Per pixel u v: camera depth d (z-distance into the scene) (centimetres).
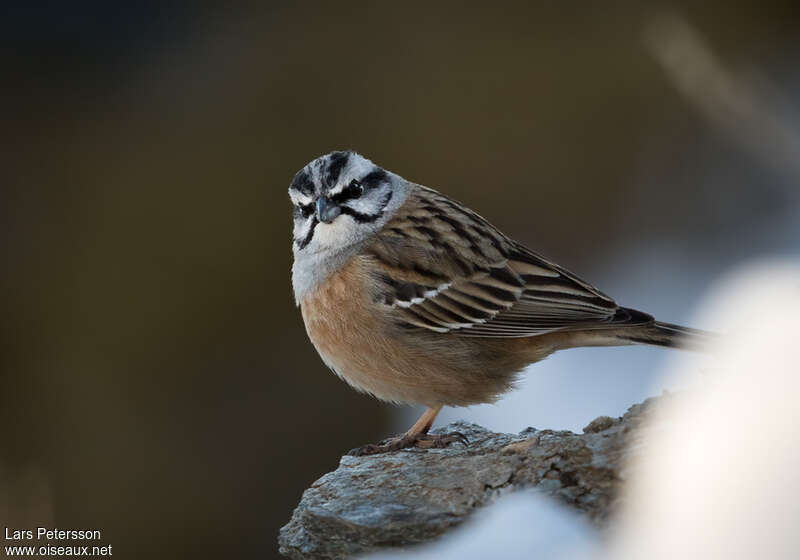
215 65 1582
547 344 849
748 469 468
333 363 877
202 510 1337
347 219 865
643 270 1410
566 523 555
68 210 1474
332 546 626
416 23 1590
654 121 1525
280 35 1591
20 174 1505
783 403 478
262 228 1446
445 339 845
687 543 471
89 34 1597
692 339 796
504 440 783
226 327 1405
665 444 546
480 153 1505
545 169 1495
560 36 1582
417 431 838
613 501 564
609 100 1534
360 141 1505
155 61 1597
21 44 1586
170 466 1351
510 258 863
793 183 1461
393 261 849
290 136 1505
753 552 450
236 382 1389
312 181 874
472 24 1594
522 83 1539
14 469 1344
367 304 844
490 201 1493
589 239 1472
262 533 1335
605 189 1495
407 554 599
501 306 842
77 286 1418
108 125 1545
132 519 1334
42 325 1405
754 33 1588
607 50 1566
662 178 1498
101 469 1344
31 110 1558
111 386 1375
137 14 1605
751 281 584
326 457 1364
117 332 1397
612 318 816
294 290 900
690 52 1548
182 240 1438
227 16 1622
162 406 1373
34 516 1325
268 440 1367
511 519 571
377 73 1552
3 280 1423
